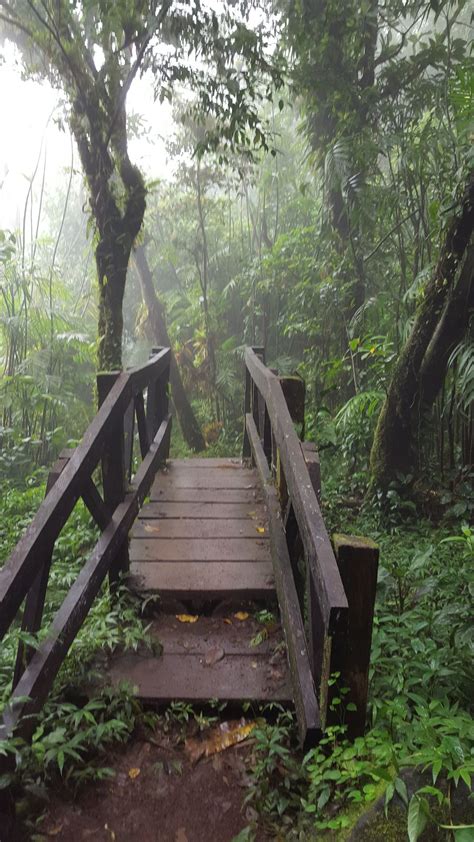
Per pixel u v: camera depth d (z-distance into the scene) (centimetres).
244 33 604
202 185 1011
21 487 680
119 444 352
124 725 243
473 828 173
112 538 315
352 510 605
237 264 1098
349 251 737
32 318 789
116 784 236
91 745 246
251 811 223
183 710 263
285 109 1050
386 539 513
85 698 265
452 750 188
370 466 609
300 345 948
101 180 654
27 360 743
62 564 429
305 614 322
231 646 309
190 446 1027
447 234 540
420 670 285
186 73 614
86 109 627
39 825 216
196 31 591
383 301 663
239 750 252
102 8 550
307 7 642
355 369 706
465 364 537
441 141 598
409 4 669
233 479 532
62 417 822
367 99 669
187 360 1105
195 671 288
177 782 237
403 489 583
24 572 215
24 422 758
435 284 555
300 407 385
